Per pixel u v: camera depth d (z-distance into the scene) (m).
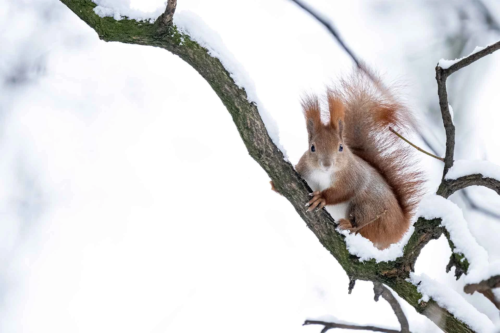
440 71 6.79
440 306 6.68
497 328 6.18
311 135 9.95
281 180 7.83
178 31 7.13
